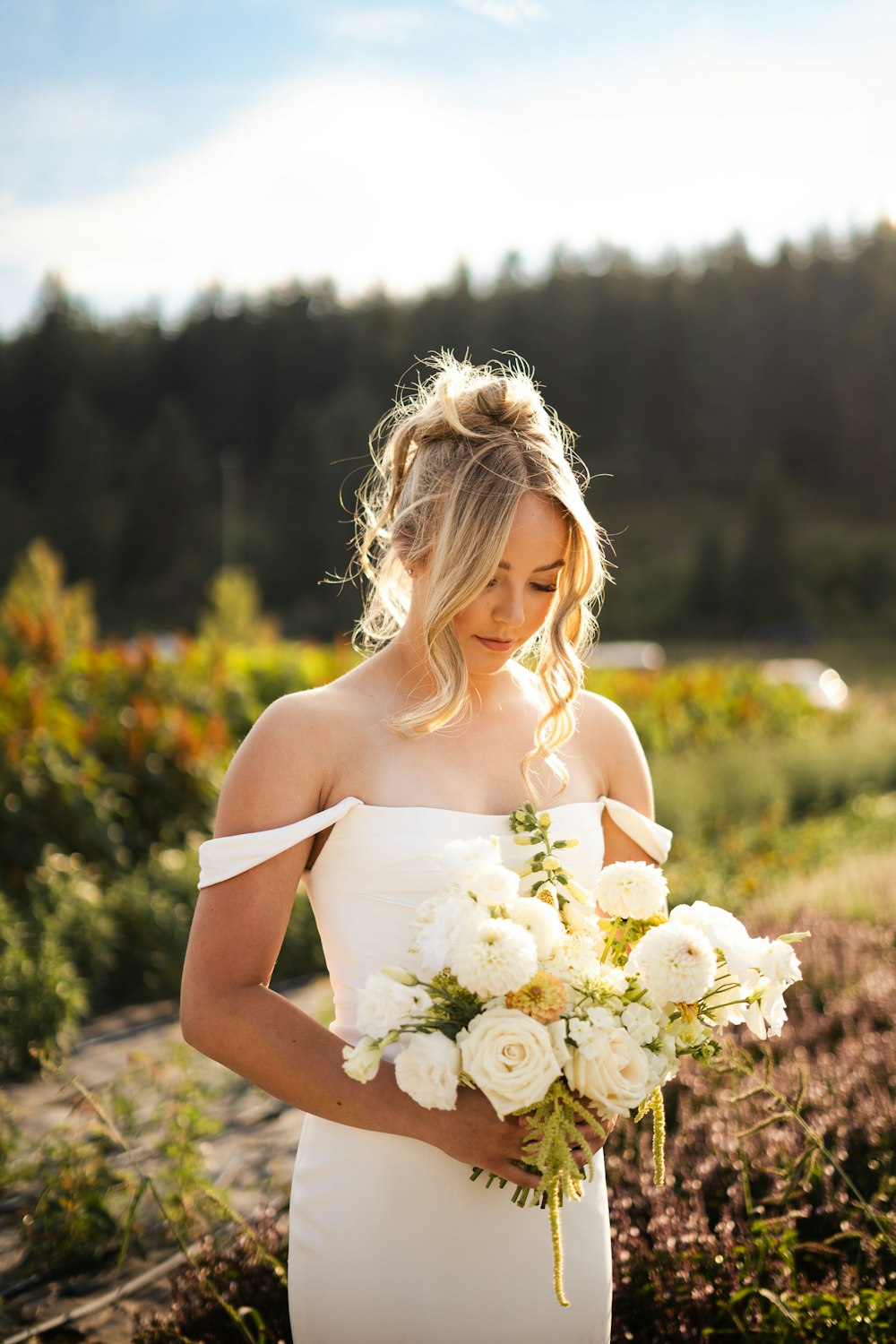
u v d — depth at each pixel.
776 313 102.44
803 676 20.50
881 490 96.75
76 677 8.96
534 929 1.57
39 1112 4.11
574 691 1.85
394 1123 1.62
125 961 5.84
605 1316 1.83
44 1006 4.58
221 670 9.65
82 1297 2.91
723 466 101.62
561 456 1.77
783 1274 2.38
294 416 86.38
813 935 4.75
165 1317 2.57
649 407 102.62
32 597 16.61
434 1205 1.72
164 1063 4.01
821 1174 2.56
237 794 1.72
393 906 1.73
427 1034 1.49
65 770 6.68
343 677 1.88
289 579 75.50
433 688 1.83
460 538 1.68
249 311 106.88
